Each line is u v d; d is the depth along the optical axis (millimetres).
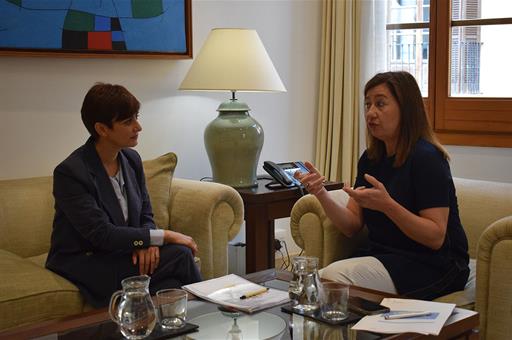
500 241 2164
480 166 3973
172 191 3123
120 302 1714
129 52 3430
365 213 2547
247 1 4027
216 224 2967
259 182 3570
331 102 4305
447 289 2359
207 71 3318
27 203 2857
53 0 3156
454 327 1744
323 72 4340
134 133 2574
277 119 4230
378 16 4129
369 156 2531
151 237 2533
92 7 3281
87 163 2545
